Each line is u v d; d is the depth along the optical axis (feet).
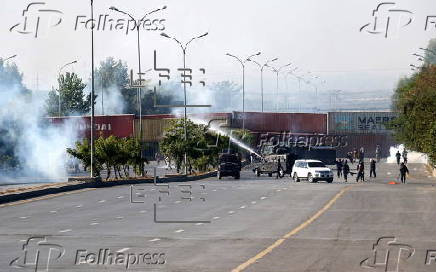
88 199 168.45
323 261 80.48
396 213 136.77
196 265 77.97
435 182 237.04
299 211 140.97
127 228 113.09
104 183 212.43
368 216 131.44
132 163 234.99
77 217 129.90
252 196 178.70
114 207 149.38
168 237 102.01
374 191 194.29
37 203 158.30
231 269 75.31
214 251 88.43
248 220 124.88
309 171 240.32
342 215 133.28
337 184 228.43
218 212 139.03
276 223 120.26
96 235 104.42
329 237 102.01
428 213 136.67
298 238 100.94
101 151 227.40
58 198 171.22
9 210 142.92
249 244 94.84
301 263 79.05
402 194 183.42
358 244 94.73
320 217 129.80
